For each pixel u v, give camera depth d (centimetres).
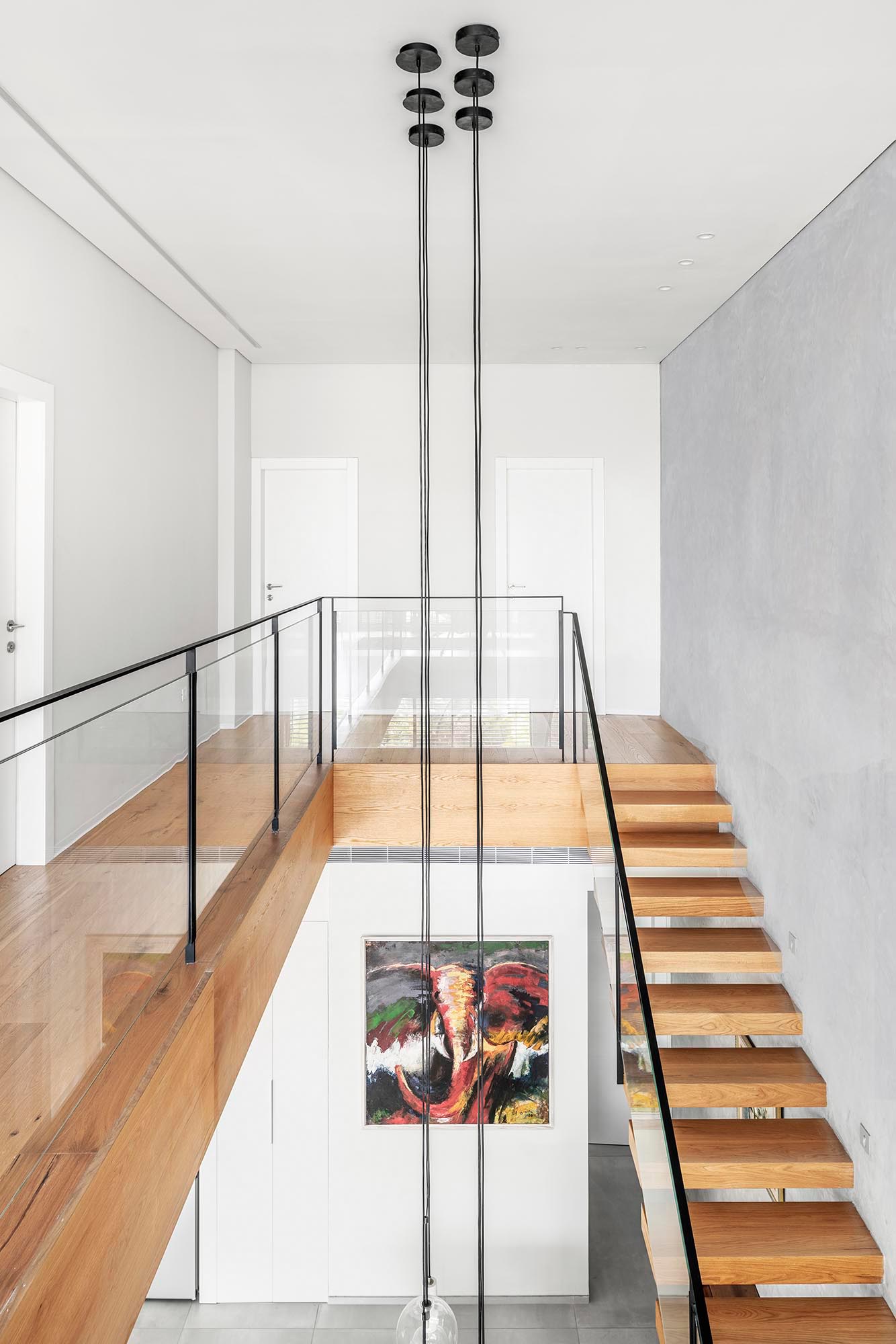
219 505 729
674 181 426
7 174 407
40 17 299
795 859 497
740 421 585
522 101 354
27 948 207
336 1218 671
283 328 671
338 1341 630
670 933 559
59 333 457
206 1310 662
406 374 788
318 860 536
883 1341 376
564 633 632
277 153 397
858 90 347
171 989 295
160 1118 256
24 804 208
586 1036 672
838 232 438
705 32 310
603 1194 793
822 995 463
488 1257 668
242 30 307
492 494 796
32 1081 211
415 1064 673
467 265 541
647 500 798
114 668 526
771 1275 397
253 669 422
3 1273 181
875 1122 403
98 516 505
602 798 492
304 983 673
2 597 424
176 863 309
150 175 417
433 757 618
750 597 570
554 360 777
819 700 460
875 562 397
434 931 673
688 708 717
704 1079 468
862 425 409
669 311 637
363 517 791
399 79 338
